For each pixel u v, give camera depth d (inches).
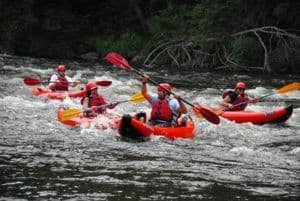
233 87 828.0
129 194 303.1
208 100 686.5
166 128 453.4
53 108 572.1
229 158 391.5
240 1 1131.9
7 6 1330.0
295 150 422.3
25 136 436.8
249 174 348.8
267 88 826.8
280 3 1100.5
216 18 1141.7
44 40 1336.1
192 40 1131.9
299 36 1143.6
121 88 764.0
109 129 468.4
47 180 323.9
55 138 434.0
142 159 378.9
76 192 304.7
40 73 904.3
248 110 619.8
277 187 322.3
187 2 1337.4
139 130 435.2
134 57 1227.2
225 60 1122.0
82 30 1382.9
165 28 1206.3
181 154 398.9
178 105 470.9
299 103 690.2
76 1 1421.0
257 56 1109.1
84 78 871.1
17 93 661.9
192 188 316.8
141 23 1380.4
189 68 1106.7
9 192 302.0
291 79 957.8
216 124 484.7
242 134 487.5
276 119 543.8
